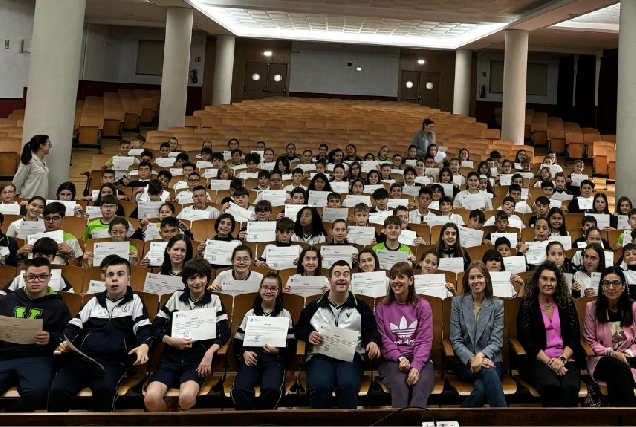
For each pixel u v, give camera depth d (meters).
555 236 6.72
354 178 10.24
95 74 21.67
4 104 16.47
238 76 24.25
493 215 8.46
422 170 10.67
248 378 3.98
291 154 11.65
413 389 4.00
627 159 8.88
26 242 5.89
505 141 14.41
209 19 17.34
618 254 6.57
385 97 24.33
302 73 24.27
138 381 4.10
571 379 4.08
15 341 3.92
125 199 8.50
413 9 15.12
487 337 4.34
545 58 23.69
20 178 8.12
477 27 17.44
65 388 3.73
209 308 4.18
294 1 15.07
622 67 9.03
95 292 4.63
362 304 4.34
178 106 15.05
